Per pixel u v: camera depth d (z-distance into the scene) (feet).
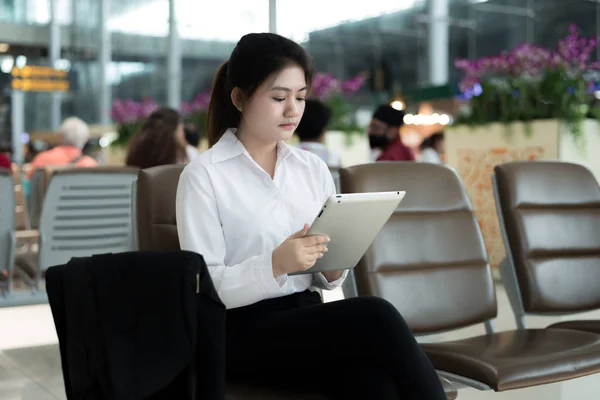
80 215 12.16
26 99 51.29
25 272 12.75
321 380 5.32
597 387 9.99
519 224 7.87
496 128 17.28
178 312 4.64
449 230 7.37
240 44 5.75
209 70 45.88
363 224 5.45
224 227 5.77
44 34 50.96
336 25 46.80
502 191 7.98
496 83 17.76
